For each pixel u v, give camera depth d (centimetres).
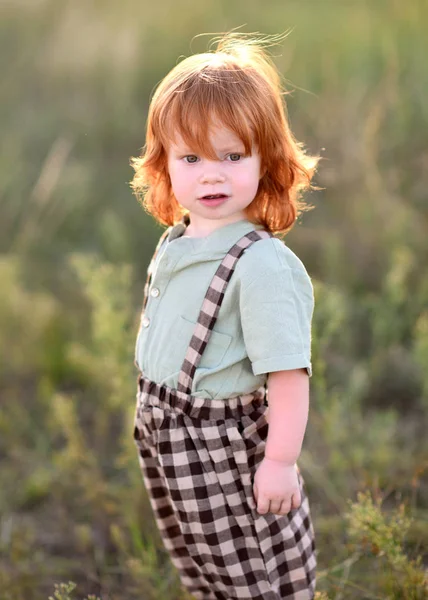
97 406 705
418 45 895
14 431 666
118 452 632
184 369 346
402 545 448
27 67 1277
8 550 529
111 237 860
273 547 358
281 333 331
